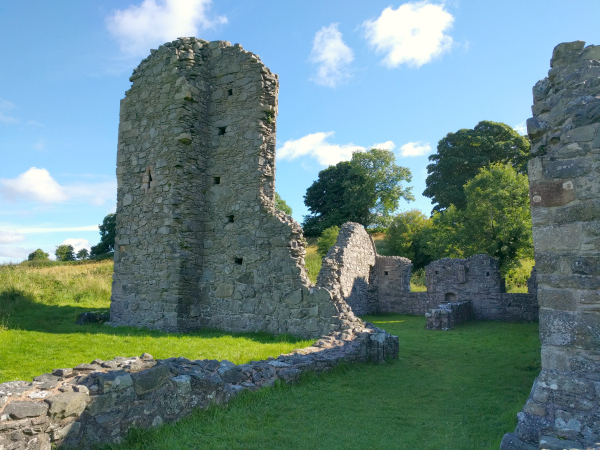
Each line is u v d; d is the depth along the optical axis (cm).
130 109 1461
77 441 395
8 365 685
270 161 1302
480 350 1111
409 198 4719
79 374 456
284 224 1195
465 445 468
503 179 2295
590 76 477
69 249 6228
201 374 535
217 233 1306
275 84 1339
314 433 491
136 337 1012
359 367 838
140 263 1344
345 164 4884
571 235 453
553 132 482
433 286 2123
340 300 1124
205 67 1389
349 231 2056
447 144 4278
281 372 656
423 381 773
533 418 433
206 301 1287
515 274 2442
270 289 1187
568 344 442
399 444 471
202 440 450
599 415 405
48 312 1430
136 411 449
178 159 1287
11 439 346
